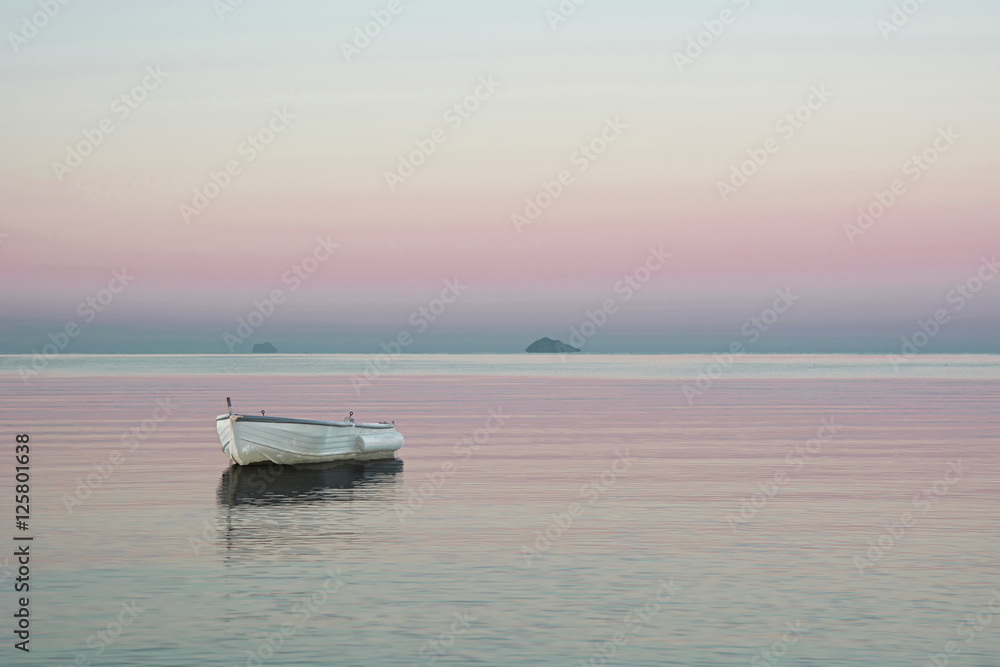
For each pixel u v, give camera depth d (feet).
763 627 49.34
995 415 187.21
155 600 53.57
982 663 44.39
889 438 140.15
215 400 241.35
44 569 60.18
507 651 45.88
